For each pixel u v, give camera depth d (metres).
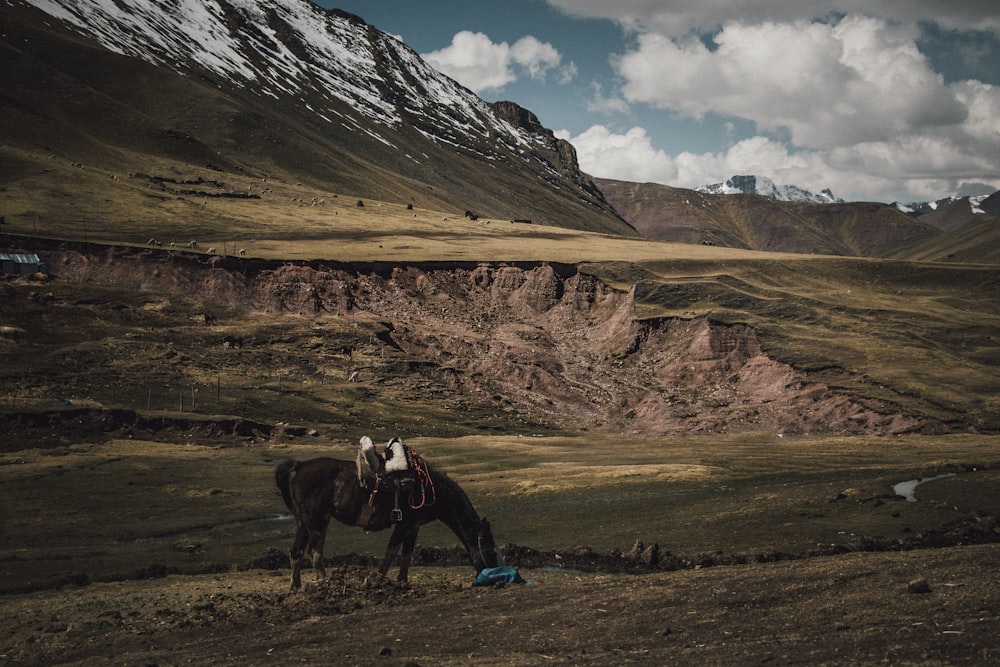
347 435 73.19
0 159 157.38
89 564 29.11
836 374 91.31
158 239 130.25
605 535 32.16
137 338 93.38
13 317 92.38
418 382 95.94
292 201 186.12
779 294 122.44
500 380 100.75
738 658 12.19
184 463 55.66
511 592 19.16
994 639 11.41
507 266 128.50
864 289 137.00
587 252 146.50
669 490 43.31
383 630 16.30
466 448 68.00
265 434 69.19
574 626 15.38
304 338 101.62
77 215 137.12
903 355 96.38
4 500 43.78
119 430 65.12
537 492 44.94
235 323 103.75
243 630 17.52
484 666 13.03
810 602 15.30
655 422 89.44
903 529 28.69
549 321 119.31
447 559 28.69
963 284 139.38
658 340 107.50
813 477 45.91
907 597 14.68
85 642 17.59
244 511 41.75
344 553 30.62
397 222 174.50
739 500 37.69
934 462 48.50
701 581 18.09
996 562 16.95
